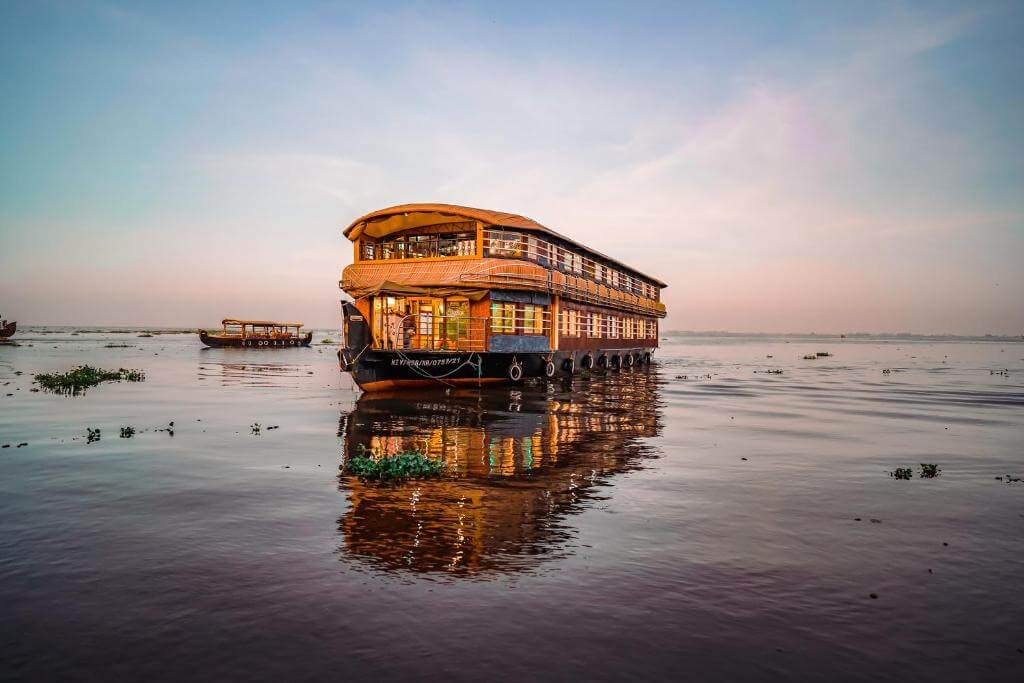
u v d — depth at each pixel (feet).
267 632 18.84
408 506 32.22
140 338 456.04
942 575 24.16
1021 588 23.04
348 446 48.73
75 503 32.37
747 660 17.57
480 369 96.37
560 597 21.45
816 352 369.91
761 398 93.30
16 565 23.95
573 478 38.99
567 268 121.80
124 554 25.16
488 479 38.45
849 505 34.04
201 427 57.88
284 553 25.36
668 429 60.18
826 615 20.52
